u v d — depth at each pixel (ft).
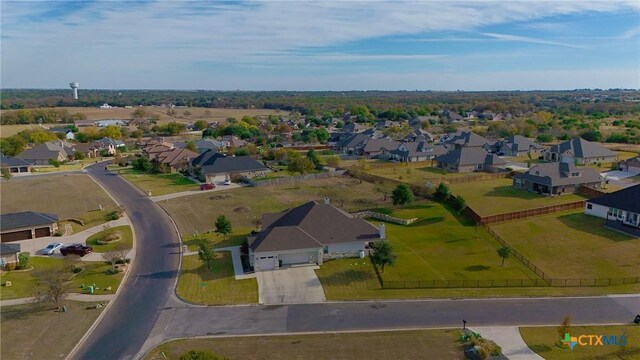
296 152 424.05
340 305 149.38
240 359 119.44
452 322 137.39
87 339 130.52
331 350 123.24
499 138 533.96
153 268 181.06
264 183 329.93
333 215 201.26
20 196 305.53
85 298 155.53
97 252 199.21
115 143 529.86
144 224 238.89
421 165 395.34
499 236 208.64
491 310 144.46
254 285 164.86
